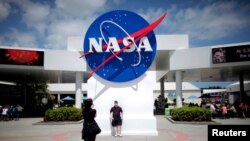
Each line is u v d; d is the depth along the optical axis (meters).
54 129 17.39
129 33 14.85
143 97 14.62
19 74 31.00
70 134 14.84
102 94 14.70
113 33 14.91
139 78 14.77
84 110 9.41
